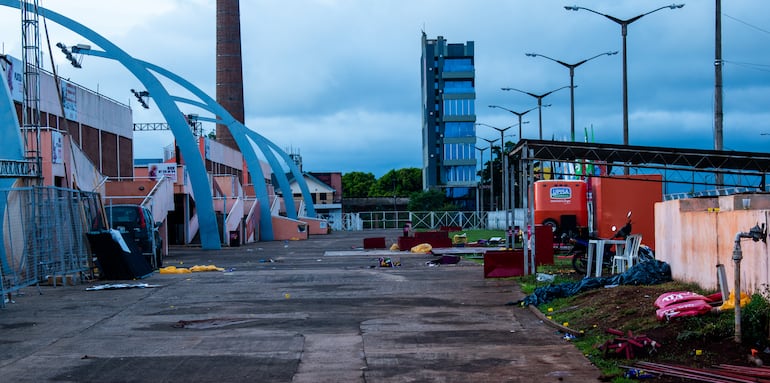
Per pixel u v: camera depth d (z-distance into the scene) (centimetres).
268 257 3678
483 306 1555
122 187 4138
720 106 2481
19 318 1426
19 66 3666
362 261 3209
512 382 875
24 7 2439
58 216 2055
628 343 955
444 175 11412
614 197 2775
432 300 1661
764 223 1048
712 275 1295
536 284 1912
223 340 1168
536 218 3356
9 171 2055
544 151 2431
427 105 11500
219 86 8606
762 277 1052
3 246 1795
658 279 1542
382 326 1298
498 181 11212
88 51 4094
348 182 15800
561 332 1203
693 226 1414
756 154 2372
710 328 959
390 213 10138
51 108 4000
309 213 8631
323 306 1576
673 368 859
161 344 1137
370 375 919
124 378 911
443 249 3806
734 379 794
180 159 6619
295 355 1045
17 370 959
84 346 1125
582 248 2169
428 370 943
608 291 1446
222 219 5234
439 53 11475
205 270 2639
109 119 5053
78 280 2175
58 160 2736
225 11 8631
